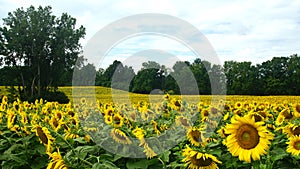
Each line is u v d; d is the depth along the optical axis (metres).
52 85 47.25
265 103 11.80
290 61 34.19
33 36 46.03
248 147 3.24
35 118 7.44
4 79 47.22
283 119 6.18
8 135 6.10
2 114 8.01
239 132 3.29
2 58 46.50
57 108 11.12
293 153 4.14
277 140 4.82
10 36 46.53
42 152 5.27
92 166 3.10
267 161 3.44
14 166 5.33
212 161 3.68
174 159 4.86
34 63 46.38
